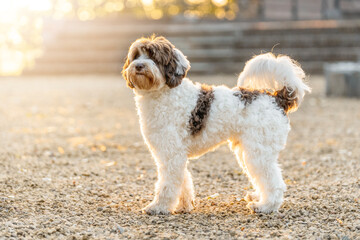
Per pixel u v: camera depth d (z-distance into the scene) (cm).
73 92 1451
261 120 430
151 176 600
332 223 423
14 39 2470
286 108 449
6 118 1030
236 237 390
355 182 543
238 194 525
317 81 1625
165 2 2805
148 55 427
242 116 433
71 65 2077
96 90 1490
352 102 1212
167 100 430
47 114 1090
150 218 435
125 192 527
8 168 606
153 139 436
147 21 2291
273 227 414
